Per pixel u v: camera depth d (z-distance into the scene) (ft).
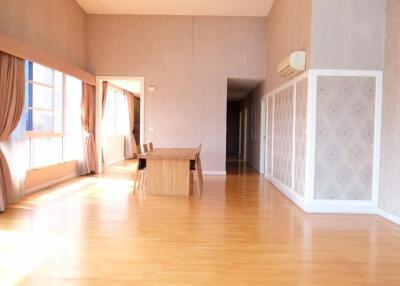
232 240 11.15
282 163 19.60
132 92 38.73
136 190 19.40
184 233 11.80
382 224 13.32
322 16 14.55
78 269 8.70
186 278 8.29
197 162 19.12
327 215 14.62
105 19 25.94
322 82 14.69
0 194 13.98
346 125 14.82
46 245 10.39
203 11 25.29
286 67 16.60
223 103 26.30
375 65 14.69
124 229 12.13
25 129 16.53
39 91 19.31
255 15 25.89
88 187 20.18
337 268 9.02
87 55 25.98
